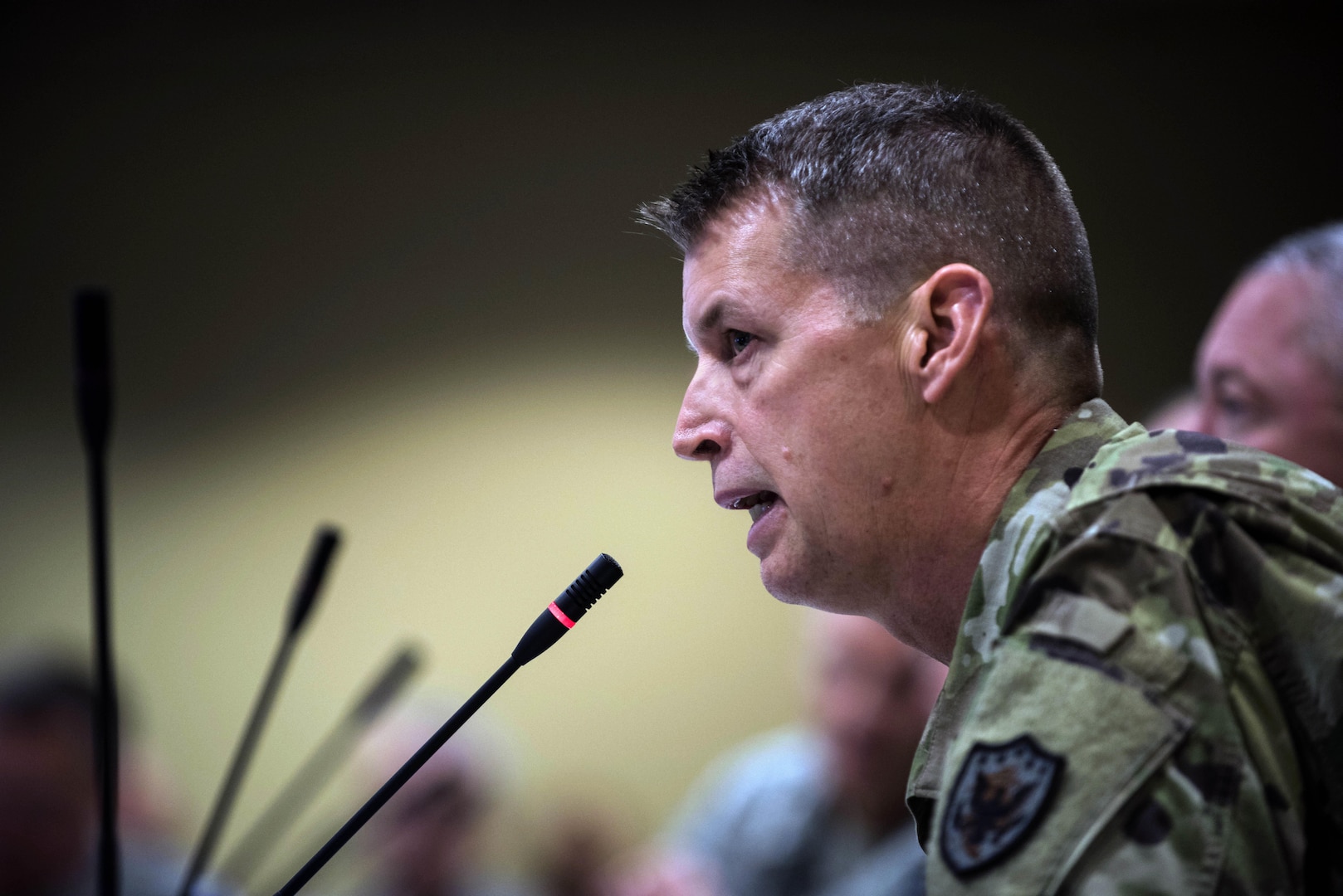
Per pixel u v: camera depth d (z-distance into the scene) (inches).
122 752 323.6
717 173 129.8
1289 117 494.0
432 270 532.1
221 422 534.3
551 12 524.7
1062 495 114.6
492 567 521.3
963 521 121.6
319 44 535.5
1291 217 491.5
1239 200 493.7
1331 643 99.9
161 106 545.6
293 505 529.7
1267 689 100.0
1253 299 199.8
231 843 510.9
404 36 532.7
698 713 512.7
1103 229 495.5
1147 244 494.6
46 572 534.0
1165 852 90.5
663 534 518.9
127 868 273.9
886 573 124.8
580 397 523.5
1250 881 92.5
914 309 120.8
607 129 525.7
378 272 534.3
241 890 290.5
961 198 122.6
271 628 525.0
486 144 532.1
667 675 514.3
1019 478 119.6
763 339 125.3
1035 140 130.5
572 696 514.9
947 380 119.0
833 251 122.8
